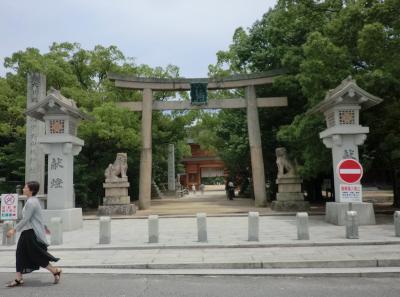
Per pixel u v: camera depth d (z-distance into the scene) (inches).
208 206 987.9
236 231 518.6
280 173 797.2
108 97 1004.6
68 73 962.1
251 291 259.9
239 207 925.8
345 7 667.4
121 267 337.1
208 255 368.5
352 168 448.1
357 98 552.7
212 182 3184.1
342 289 263.6
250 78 951.0
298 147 809.5
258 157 942.4
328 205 590.6
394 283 279.6
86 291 263.7
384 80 575.8
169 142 1301.7
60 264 345.4
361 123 680.4
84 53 1045.2
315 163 697.6
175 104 972.6
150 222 434.9
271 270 317.4
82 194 950.4
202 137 1611.7
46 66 905.5
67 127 582.6
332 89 591.2
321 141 689.6
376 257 336.2
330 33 661.3
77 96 912.3
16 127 877.8
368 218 537.3
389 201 1029.8
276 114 1027.3
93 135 914.7
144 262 343.9
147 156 950.4
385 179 1701.5
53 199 575.8
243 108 1076.5
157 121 1201.4
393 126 641.0
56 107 576.4
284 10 807.1
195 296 249.3
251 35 1040.8
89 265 339.3
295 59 794.8
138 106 968.3
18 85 939.3
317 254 358.3
